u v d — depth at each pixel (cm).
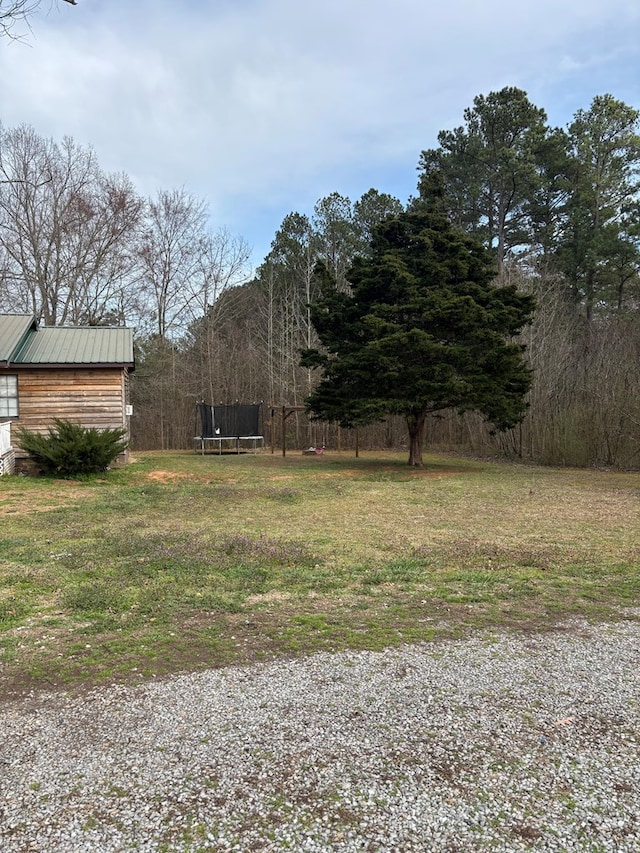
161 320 2781
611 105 2684
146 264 2703
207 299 2842
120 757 247
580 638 390
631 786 230
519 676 329
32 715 284
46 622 412
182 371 2738
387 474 1458
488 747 257
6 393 1381
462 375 1473
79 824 206
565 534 754
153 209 2739
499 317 1439
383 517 875
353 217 3089
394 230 1591
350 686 315
